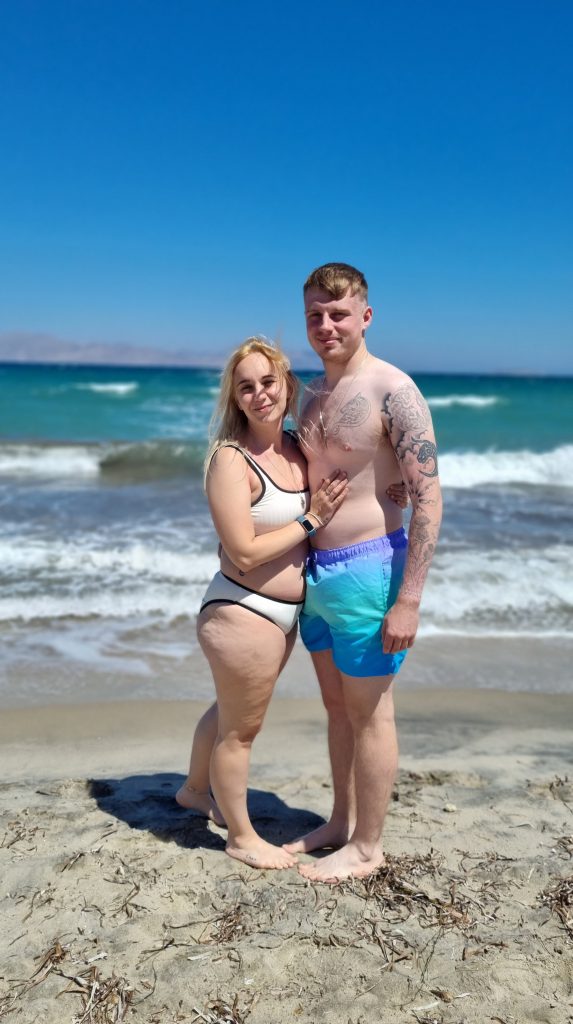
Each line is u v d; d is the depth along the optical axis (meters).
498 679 5.67
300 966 2.51
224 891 2.90
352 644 2.90
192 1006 2.34
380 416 2.77
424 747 4.50
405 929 2.70
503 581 7.63
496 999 2.37
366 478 2.85
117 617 6.61
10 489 12.12
